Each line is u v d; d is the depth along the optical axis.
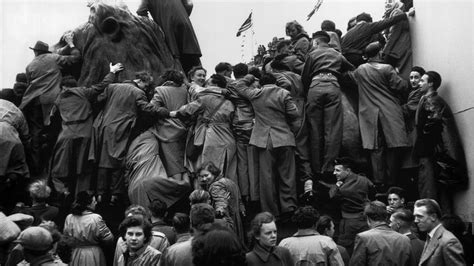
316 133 11.12
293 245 6.83
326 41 11.68
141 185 10.37
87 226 8.59
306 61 11.48
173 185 10.44
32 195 9.30
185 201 10.70
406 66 12.60
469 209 10.09
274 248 5.93
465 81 10.42
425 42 12.04
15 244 7.71
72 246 8.55
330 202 10.92
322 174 11.04
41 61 11.92
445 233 6.51
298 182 11.14
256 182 10.63
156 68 12.28
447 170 10.30
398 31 12.73
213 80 11.09
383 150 11.18
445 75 11.15
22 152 10.74
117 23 12.06
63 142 10.88
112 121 10.87
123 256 7.04
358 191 9.95
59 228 10.82
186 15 13.09
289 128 10.75
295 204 10.55
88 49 12.04
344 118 11.40
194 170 10.68
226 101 10.91
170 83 11.30
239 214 9.84
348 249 9.77
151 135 10.96
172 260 5.82
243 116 10.89
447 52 11.09
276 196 10.64
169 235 8.12
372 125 11.20
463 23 10.52
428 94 10.65
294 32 12.72
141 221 6.85
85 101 11.09
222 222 6.16
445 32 11.18
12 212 9.81
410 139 11.17
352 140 11.27
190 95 11.18
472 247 7.73
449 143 10.32
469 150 10.21
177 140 10.88
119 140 10.84
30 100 11.62
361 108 11.39
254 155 10.69
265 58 13.20
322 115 11.18
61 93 11.17
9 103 11.07
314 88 11.18
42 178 10.97
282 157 10.59
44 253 6.14
